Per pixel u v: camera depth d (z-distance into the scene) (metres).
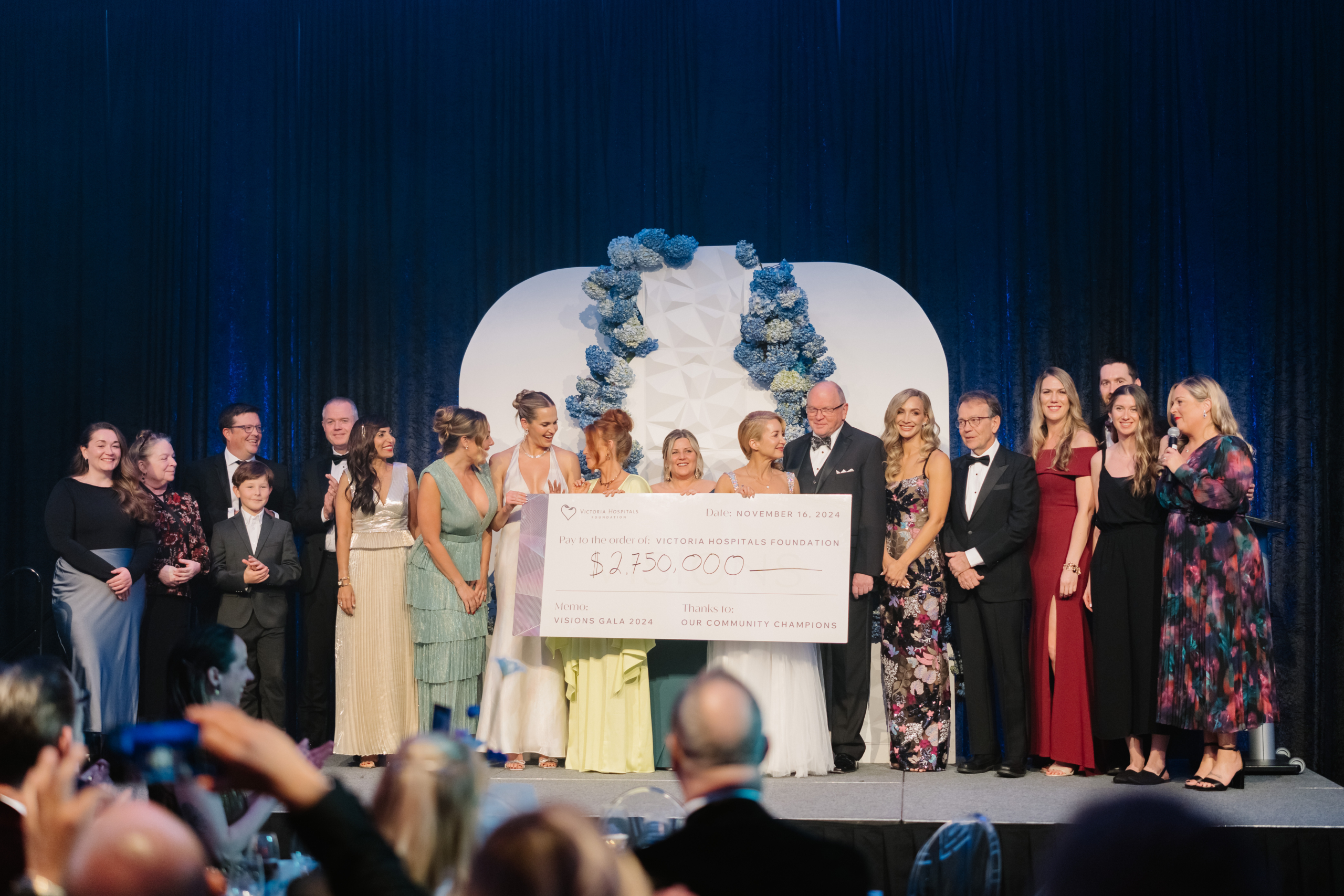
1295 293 5.92
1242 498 4.68
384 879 1.19
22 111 7.16
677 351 6.29
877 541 5.43
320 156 6.87
